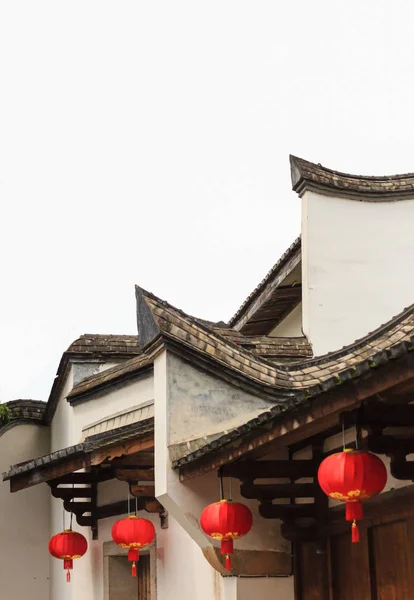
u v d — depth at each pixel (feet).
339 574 26.89
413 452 20.38
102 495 41.16
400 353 16.90
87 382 43.39
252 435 22.93
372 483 19.93
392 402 19.88
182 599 34.32
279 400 29.17
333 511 26.63
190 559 33.76
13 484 35.88
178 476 28.09
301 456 28.30
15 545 50.60
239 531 25.99
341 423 20.51
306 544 28.55
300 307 48.32
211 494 28.35
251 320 50.57
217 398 29.14
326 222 37.32
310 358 33.55
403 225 37.70
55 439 50.67
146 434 31.53
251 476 26.30
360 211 37.68
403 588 23.48
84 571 43.09
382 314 36.91
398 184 38.17
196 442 28.45
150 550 38.32
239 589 28.30
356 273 37.11
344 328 36.60
